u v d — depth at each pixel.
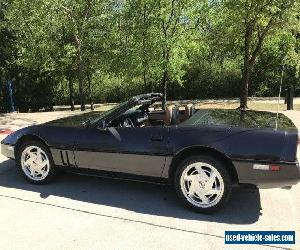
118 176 5.15
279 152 4.20
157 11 14.31
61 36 17.42
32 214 4.63
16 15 17.08
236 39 14.80
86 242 3.96
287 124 4.65
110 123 5.26
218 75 24.86
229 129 4.49
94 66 17.72
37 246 3.90
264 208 4.70
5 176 6.02
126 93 26.03
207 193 4.52
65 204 4.91
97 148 5.11
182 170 4.59
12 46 18.86
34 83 19.73
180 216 4.53
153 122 5.86
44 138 5.42
